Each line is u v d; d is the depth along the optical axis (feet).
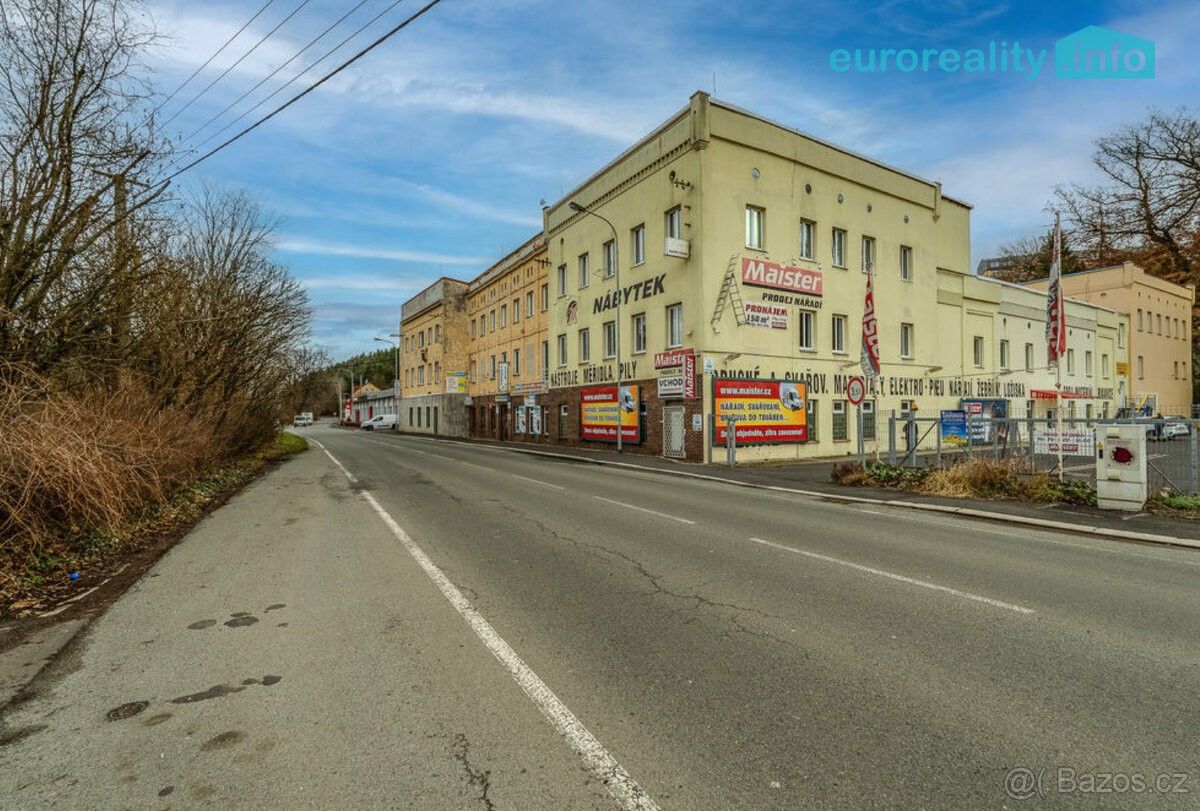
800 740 10.19
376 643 14.61
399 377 219.20
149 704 11.65
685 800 8.63
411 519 32.01
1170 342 151.94
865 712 11.15
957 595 18.33
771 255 74.28
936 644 14.40
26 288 27.43
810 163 78.18
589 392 91.30
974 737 10.29
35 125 26.30
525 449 96.48
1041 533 28.58
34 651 14.38
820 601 17.72
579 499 39.42
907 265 91.04
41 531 21.47
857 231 83.35
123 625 16.11
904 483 44.60
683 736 10.34
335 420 384.27
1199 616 16.42
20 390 22.17
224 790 8.94
